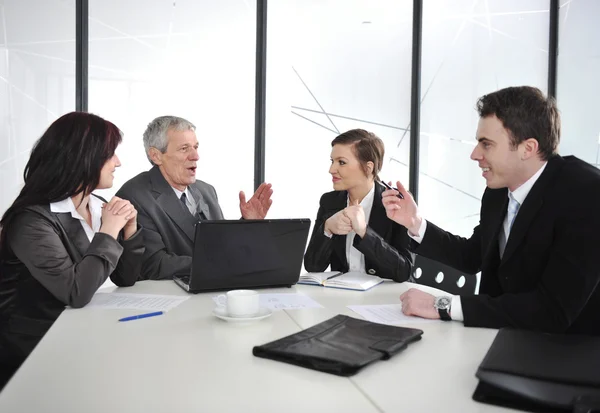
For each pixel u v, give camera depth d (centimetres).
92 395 95
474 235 208
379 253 213
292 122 457
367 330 130
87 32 407
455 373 108
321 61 462
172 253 254
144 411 88
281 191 456
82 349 122
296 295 187
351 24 468
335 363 106
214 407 90
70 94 406
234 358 116
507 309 144
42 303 177
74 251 185
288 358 113
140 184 262
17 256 174
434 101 486
